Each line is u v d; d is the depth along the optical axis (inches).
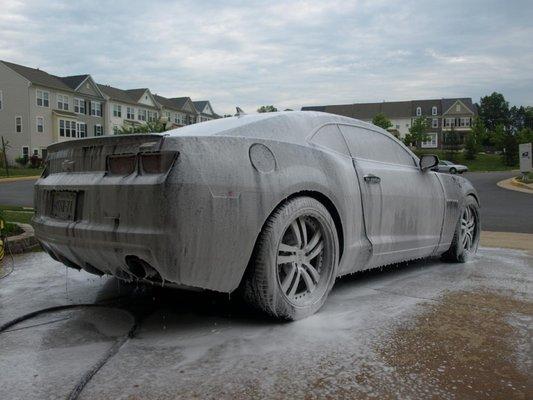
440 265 201.2
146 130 1740.9
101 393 85.4
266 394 84.9
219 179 106.0
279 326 119.1
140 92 2517.2
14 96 1924.2
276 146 121.1
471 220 215.3
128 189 106.4
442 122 3437.5
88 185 115.0
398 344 108.0
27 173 1606.8
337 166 137.2
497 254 231.0
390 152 171.6
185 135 109.3
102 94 2236.7
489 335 114.3
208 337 111.7
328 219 130.0
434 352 103.7
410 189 168.9
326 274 131.6
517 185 981.2
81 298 145.1
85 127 2156.7
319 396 84.3
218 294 144.7
